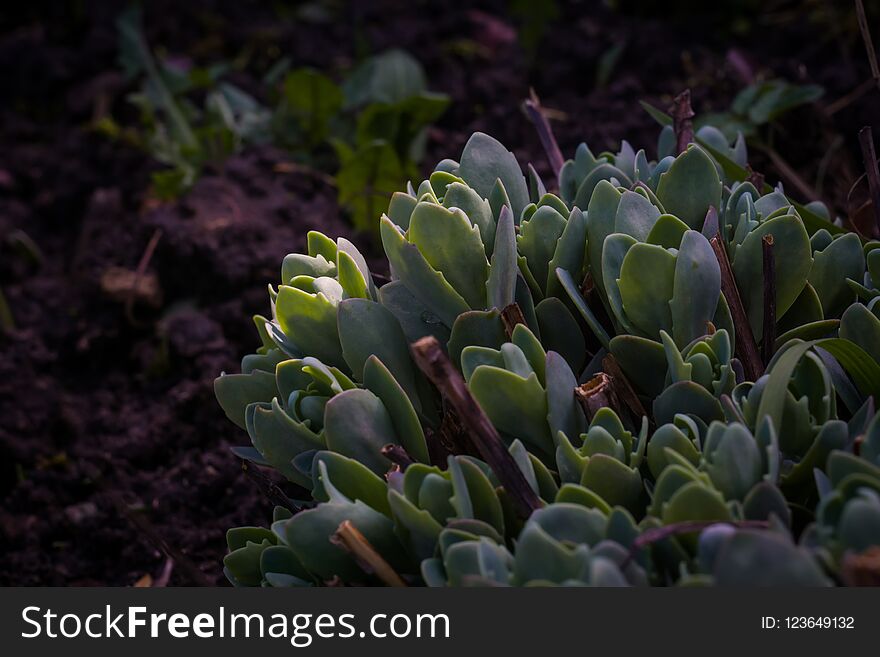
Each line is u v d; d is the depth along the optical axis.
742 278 0.86
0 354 1.27
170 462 1.16
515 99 1.39
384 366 0.84
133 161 1.46
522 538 0.76
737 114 1.19
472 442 0.84
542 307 0.87
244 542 0.88
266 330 0.89
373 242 1.23
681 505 0.76
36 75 1.66
